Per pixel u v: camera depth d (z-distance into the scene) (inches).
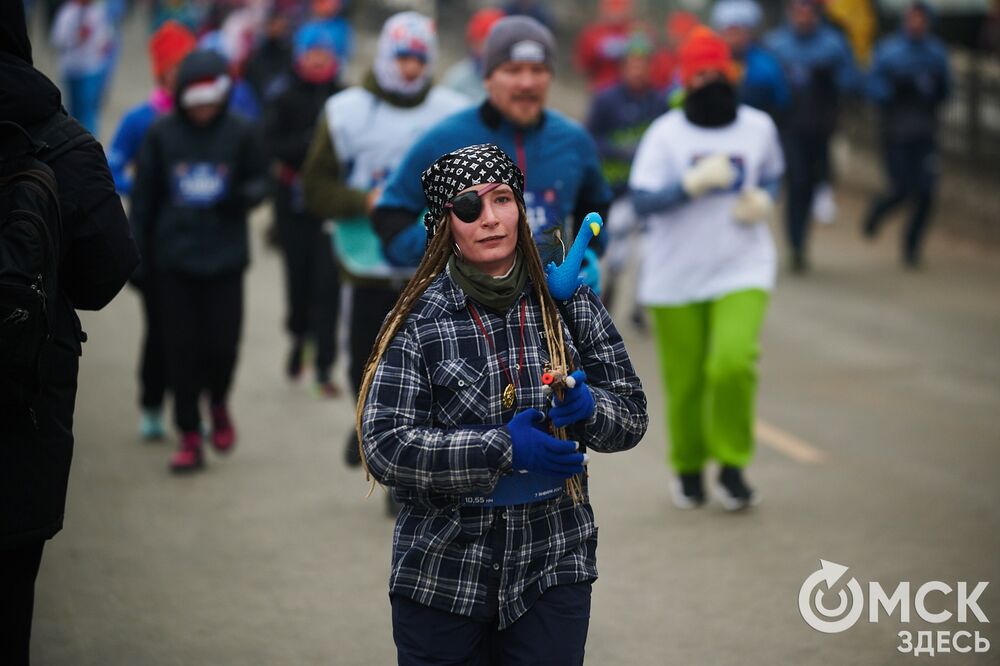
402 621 431.5
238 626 668.7
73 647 639.8
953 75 1908.2
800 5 1616.6
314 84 1129.4
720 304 832.9
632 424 434.3
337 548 781.9
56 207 449.4
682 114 846.5
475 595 424.8
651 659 630.5
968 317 1443.2
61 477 461.7
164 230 898.7
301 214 1132.5
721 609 689.6
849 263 1726.1
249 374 1200.2
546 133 671.1
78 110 2151.8
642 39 1318.9
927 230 1919.3
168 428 1038.4
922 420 1066.7
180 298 908.0
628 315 1473.9
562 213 669.9
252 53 1574.8
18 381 431.2
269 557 766.5
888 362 1257.4
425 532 427.2
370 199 812.0
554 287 432.8
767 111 1503.4
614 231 1343.5
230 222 911.0
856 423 1058.7
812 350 1302.9
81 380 1168.2
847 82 1641.2
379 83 846.5
